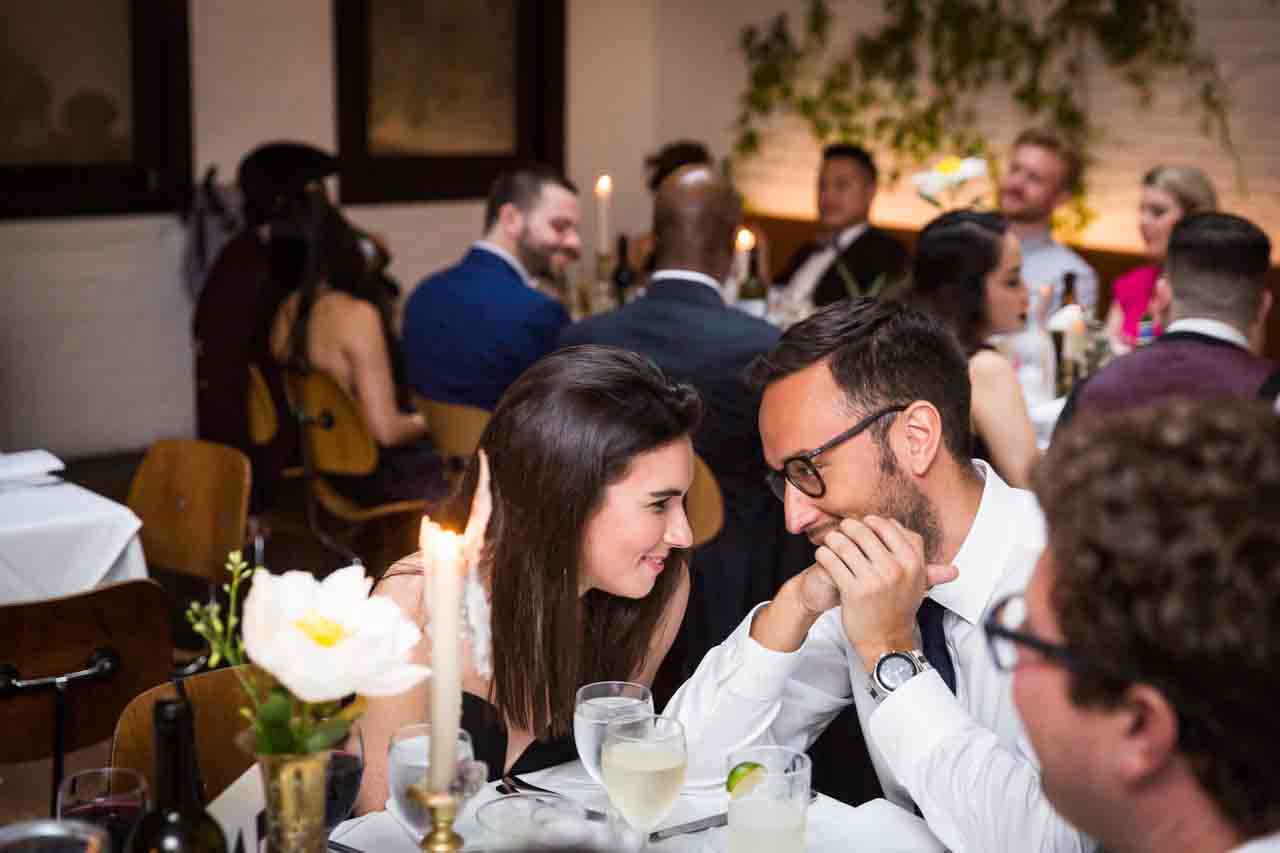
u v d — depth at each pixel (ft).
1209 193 15.48
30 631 7.67
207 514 10.14
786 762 4.83
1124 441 2.73
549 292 16.76
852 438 5.62
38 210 19.85
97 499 9.81
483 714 5.47
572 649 5.76
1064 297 13.83
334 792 4.30
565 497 5.62
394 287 17.80
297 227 13.52
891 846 5.09
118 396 20.95
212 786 6.01
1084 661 2.75
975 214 10.72
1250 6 18.02
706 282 11.23
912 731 5.14
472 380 13.61
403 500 13.56
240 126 21.34
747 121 24.70
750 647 5.78
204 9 20.74
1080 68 19.99
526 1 23.93
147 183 20.66
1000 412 10.25
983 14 21.06
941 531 5.73
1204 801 2.76
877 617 5.24
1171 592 2.58
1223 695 2.60
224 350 13.96
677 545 5.84
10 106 19.44
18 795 10.35
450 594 3.94
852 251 18.16
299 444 14.16
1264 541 2.55
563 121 24.61
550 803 4.46
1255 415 2.72
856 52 22.84
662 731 4.79
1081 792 2.90
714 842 5.02
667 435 5.66
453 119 23.47
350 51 22.20
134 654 8.06
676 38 25.49
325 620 3.93
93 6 19.81
